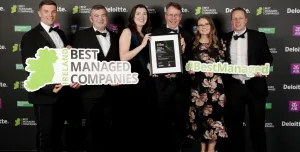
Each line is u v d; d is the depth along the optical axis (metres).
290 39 3.59
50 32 2.94
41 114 2.91
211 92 2.96
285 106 3.64
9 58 3.60
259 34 3.08
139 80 3.14
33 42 2.85
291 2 3.55
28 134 3.67
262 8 3.56
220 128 2.97
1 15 3.56
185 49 3.05
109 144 3.28
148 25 3.19
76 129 3.59
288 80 3.62
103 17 2.98
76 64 3.00
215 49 2.96
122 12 3.59
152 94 3.19
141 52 3.10
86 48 3.01
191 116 3.03
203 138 3.01
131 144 3.37
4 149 3.66
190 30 3.60
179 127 3.19
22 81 3.61
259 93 3.09
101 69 3.06
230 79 3.14
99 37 3.07
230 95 3.13
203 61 2.95
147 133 3.34
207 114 2.97
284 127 3.66
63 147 3.62
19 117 3.65
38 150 3.06
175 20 3.09
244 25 3.07
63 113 3.14
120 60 3.13
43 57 2.90
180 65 2.96
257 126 3.12
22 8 3.55
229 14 3.57
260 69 3.03
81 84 3.03
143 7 3.06
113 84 3.08
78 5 3.57
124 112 3.31
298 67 3.61
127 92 3.26
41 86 2.90
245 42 3.08
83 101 3.11
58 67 2.95
